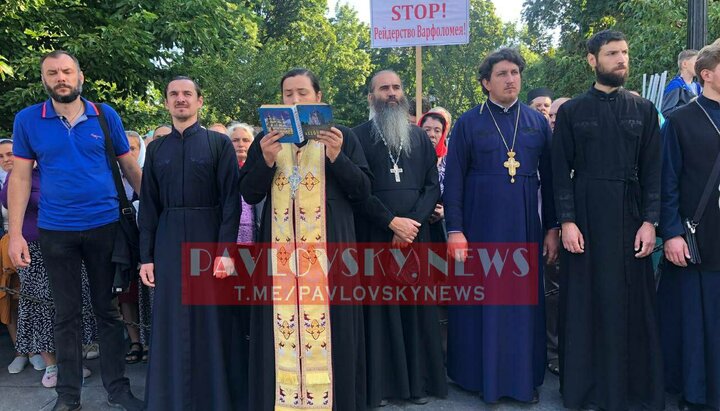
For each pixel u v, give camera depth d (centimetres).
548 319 429
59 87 315
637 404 323
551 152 331
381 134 343
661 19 1098
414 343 342
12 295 426
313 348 296
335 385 299
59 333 336
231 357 330
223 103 1622
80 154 330
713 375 313
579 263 320
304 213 297
